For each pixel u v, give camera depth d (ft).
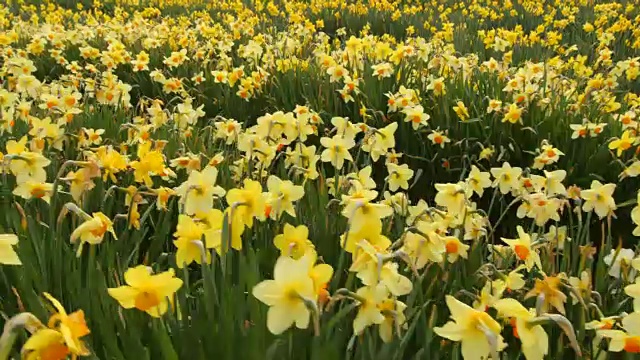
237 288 4.87
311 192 7.47
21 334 4.47
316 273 3.87
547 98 13.52
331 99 14.92
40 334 3.26
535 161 10.62
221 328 4.57
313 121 10.87
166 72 18.78
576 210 6.82
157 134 10.78
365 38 17.26
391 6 41.63
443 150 12.60
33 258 5.59
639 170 9.49
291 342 4.44
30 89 13.29
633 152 11.22
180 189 5.61
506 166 7.71
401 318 4.68
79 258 5.66
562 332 4.80
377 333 4.75
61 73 20.06
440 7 41.65
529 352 3.73
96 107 13.01
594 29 33.60
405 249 5.21
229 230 4.73
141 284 3.80
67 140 9.58
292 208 5.93
